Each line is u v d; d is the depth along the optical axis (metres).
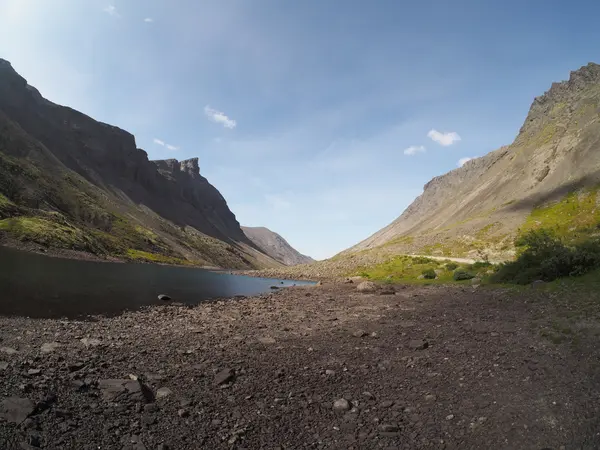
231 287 57.50
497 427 8.21
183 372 12.46
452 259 69.81
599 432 7.31
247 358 14.60
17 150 197.12
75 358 13.00
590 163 119.12
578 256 28.03
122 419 8.56
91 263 81.56
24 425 7.62
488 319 19.98
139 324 21.23
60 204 163.25
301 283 73.38
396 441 8.09
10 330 16.86
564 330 14.83
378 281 56.75
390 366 13.49
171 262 170.12
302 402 10.27
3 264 48.66
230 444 7.84
